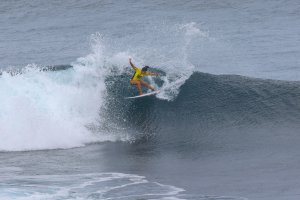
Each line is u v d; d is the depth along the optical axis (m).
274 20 150.62
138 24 146.12
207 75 83.38
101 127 74.00
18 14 165.62
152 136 73.19
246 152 65.12
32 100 73.62
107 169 59.41
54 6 171.75
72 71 78.44
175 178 55.78
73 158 64.00
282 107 77.50
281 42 128.88
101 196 49.62
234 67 109.38
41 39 138.00
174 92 80.25
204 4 166.75
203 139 71.50
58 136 70.38
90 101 76.38
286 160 60.94
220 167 59.56
